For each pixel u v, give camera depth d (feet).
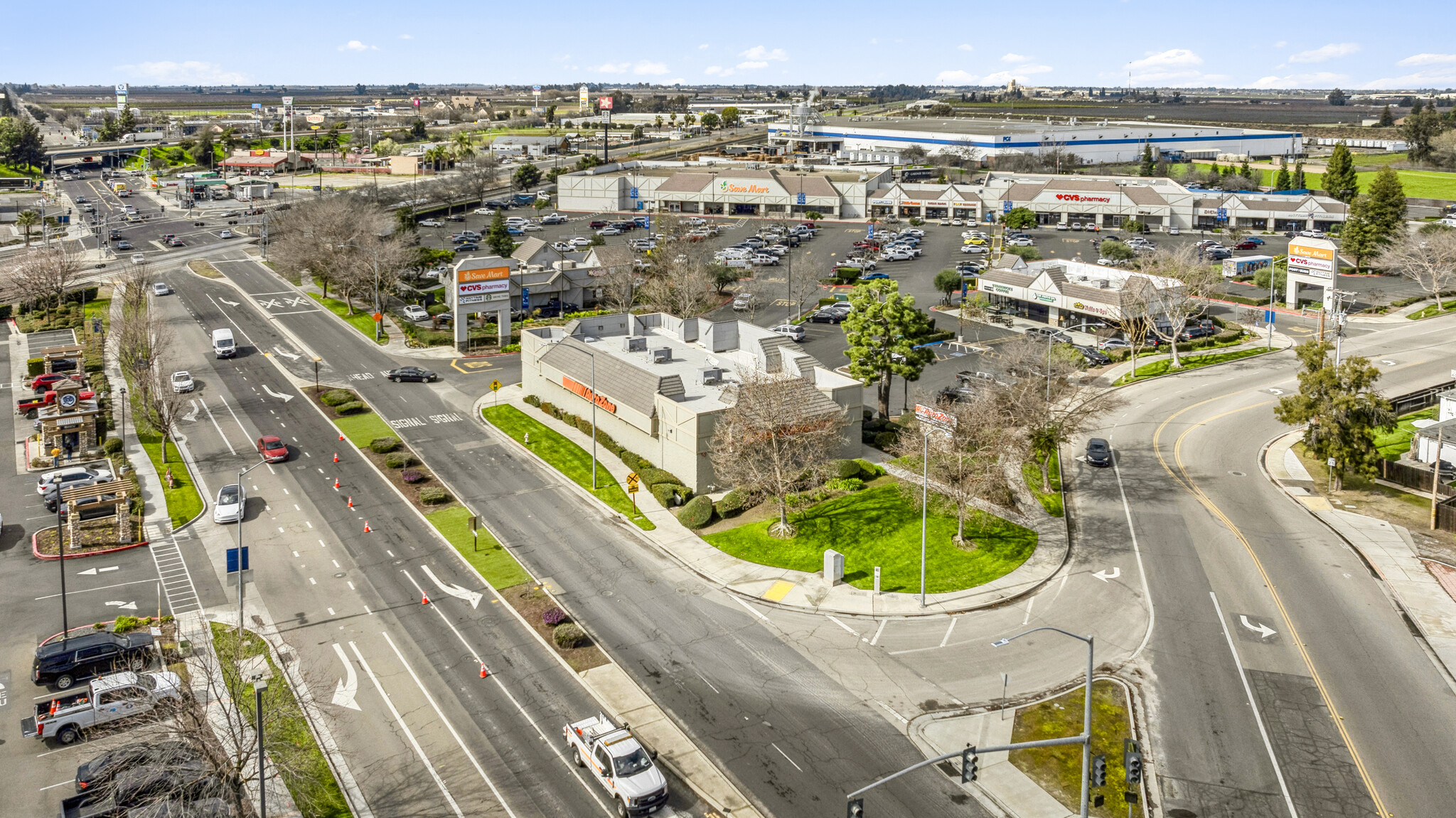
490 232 589.32
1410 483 270.67
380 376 376.27
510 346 414.00
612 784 149.48
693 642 196.65
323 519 253.65
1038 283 439.22
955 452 241.76
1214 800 150.61
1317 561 226.79
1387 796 150.71
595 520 254.68
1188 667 185.57
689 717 172.24
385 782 155.63
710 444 264.52
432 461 293.43
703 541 241.76
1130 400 344.28
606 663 189.16
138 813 141.18
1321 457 269.03
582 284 474.49
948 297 478.59
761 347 308.19
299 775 150.10
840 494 266.36
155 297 489.67
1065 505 260.42
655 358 315.37
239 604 186.50
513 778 156.87
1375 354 387.34
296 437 311.47
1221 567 224.74
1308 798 150.71
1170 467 285.23
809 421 258.37
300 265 502.38
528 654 192.13
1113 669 185.47
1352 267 565.94
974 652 192.03
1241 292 509.35
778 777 156.35
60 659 179.52
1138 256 570.05
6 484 273.54
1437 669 183.83
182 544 239.09
